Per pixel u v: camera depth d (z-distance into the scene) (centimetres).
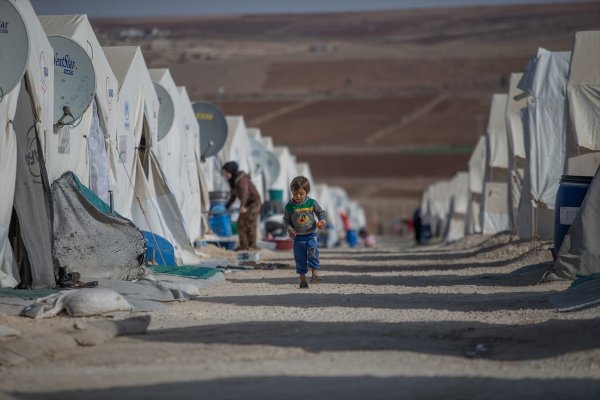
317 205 1834
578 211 1769
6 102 1500
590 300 1378
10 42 1456
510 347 1075
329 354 1031
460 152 14650
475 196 4709
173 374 926
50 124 1711
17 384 887
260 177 4362
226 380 896
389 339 1131
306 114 18488
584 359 979
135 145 2306
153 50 14250
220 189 3672
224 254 2738
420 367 963
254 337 1143
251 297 1605
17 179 1567
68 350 1068
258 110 18725
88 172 1969
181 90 3019
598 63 2359
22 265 1584
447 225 6191
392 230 10731
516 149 3269
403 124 17600
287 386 872
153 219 2277
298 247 1812
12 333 1139
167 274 1894
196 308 1442
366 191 12512
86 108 1797
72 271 1714
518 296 1559
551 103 2781
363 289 1756
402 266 2516
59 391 855
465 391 858
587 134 2325
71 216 1738
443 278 2025
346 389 862
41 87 1650
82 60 1800
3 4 1452
